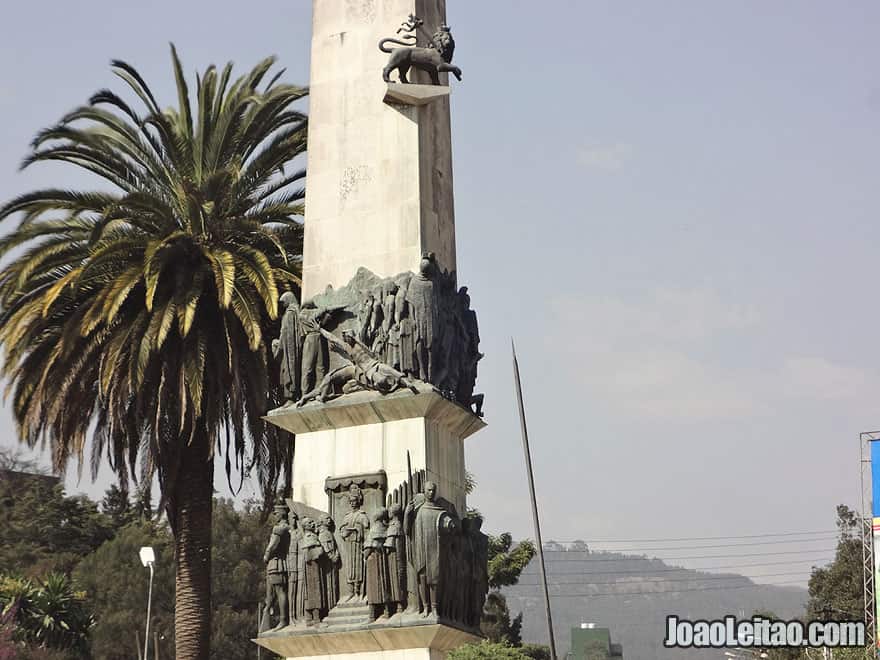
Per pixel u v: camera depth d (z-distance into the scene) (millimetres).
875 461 65812
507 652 70438
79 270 38312
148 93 43250
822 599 100312
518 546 80375
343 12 33656
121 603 88500
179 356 40719
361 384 30453
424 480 29375
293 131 42438
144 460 41844
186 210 42375
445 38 32406
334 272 31844
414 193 31609
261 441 42594
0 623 59344
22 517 100938
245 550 93812
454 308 31578
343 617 29125
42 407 41312
